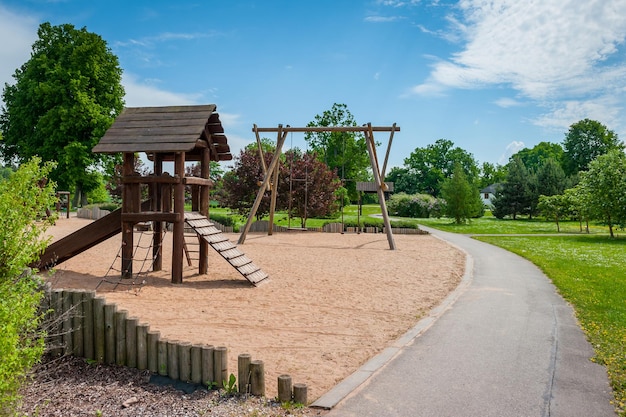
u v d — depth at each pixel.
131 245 13.78
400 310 10.62
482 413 5.38
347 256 20.41
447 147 118.31
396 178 124.44
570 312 10.37
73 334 7.29
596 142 88.62
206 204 15.46
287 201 35.12
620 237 33.69
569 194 42.19
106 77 44.53
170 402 5.77
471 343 8.08
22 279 5.48
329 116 66.62
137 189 13.75
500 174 123.81
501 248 24.69
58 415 5.40
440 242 27.84
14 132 43.19
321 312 10.35
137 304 10.72
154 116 14.55
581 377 6.48
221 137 15.37
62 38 43.53
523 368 6.84
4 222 5.41
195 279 14.23
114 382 6.41
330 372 6.68
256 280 13.48
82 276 14.03
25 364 4.94
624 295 11.95
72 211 44.59
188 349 6.33
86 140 42.81
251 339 8.23
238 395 5.88
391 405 5.58
